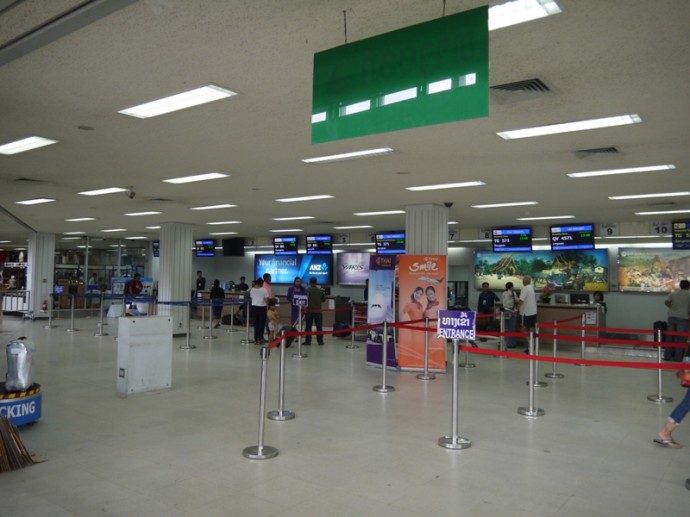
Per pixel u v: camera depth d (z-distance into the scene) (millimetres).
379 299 9836
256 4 3100
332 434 5504
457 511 3707
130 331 7176
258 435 5090
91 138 6191
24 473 4352
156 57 3871
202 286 23000
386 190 9664
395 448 5070
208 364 9836
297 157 7117
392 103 2852
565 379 8820
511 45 3523
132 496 3908
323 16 3240
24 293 20484
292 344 13250
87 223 16688
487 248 17828
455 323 5227
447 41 2693
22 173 8430
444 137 5910
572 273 16281
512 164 7262
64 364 9539
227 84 4418
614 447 5176
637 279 15312
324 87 3139
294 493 3994
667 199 10250
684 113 4914
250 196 10711
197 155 7066
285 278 22391
